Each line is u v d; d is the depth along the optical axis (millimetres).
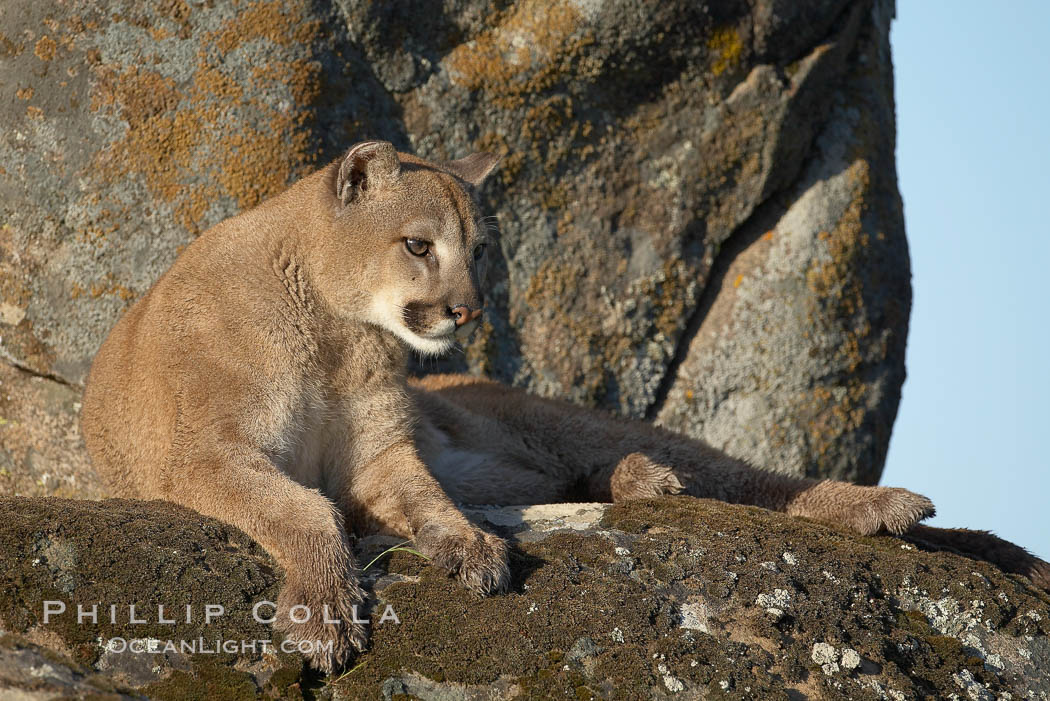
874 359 13883
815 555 8414
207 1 11828
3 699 6172
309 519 7875
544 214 13273
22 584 7117
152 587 7301
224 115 11797
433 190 9289
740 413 13695
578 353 13375
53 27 11797
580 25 12641
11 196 11922
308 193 9414
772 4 12969
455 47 12695
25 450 12195
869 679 7398
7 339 12047
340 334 9117
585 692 6996
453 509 8523
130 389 9234
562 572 7895
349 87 12266
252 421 8586
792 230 13781
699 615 7648
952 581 8430
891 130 14414
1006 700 7676
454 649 7250
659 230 13555
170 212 11820
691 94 13328
